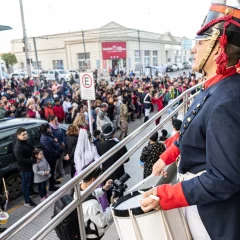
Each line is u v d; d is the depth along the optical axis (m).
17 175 4.87
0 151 4.64
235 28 0.79
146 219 0.90
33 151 4.54
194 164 0.86
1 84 18.62
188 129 0.86
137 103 11.05
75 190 1.38
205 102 0.83
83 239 1.47
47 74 28.22
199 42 0.89
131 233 0.94
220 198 0.72
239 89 0.77
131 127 9.74
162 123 2.35
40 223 3.67
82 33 34.31
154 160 3.73
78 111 7.91
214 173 0.72
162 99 10.78
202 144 0.83
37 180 4.55
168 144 1.34
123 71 33.12
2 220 3.15
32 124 5.39
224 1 0.83
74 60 37.69
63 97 11.97
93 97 5.97
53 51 39.00
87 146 4.17
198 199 0.74
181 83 14.28
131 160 5.91
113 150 1.60
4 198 3.76
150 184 2.23
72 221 1.97
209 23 0.82
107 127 4.11
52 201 1.20
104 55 35.75
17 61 42.25
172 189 0.78
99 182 1.51
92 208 2.12
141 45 39.53
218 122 0.72
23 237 3.40
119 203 1.04
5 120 5.45
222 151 0.70
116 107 8.98
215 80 0.86
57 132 5.78
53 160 5.04
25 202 4.53
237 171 0.69
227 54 0.82
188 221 1.01
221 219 0.82
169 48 47.28
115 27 35.75
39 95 13.26
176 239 0.93
